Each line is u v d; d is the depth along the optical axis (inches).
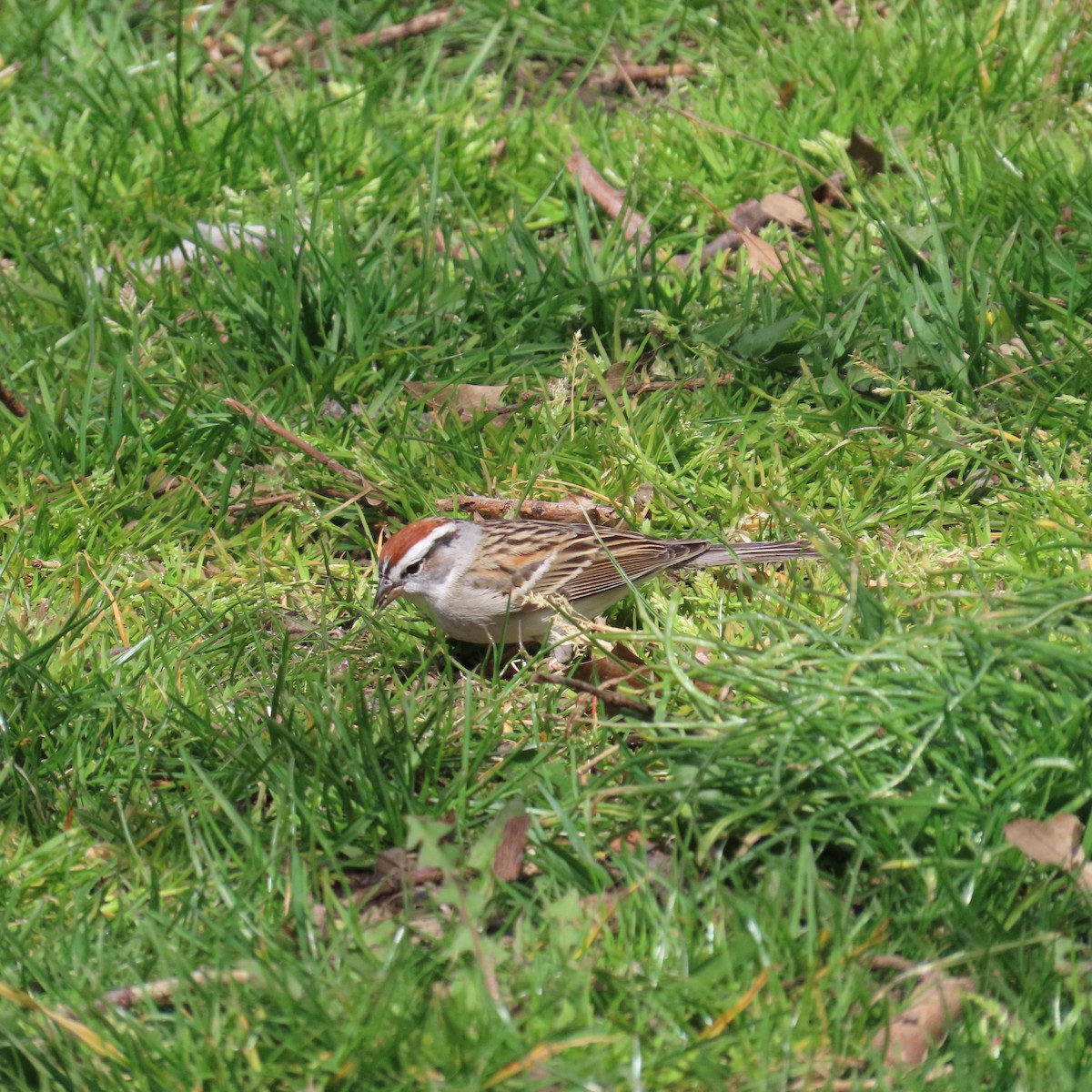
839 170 512.7
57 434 404.5
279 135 539.2
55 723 304.0
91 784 293.4
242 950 236.5
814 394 411.2
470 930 230.2
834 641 276.2
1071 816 240.5
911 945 235.6
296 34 631.8
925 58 545.0
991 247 452.8
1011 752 253.4
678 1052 212.2
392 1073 215.3
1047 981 226.8
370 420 417.1
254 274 465.4
